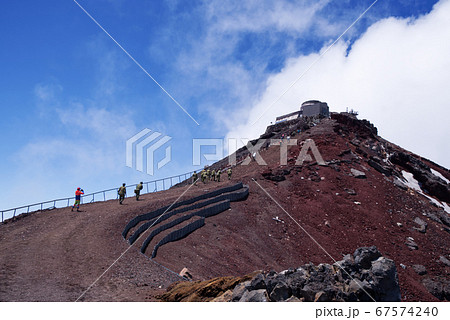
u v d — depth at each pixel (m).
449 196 54.47
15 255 14.75
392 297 10.22
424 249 34.69
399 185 50.38
